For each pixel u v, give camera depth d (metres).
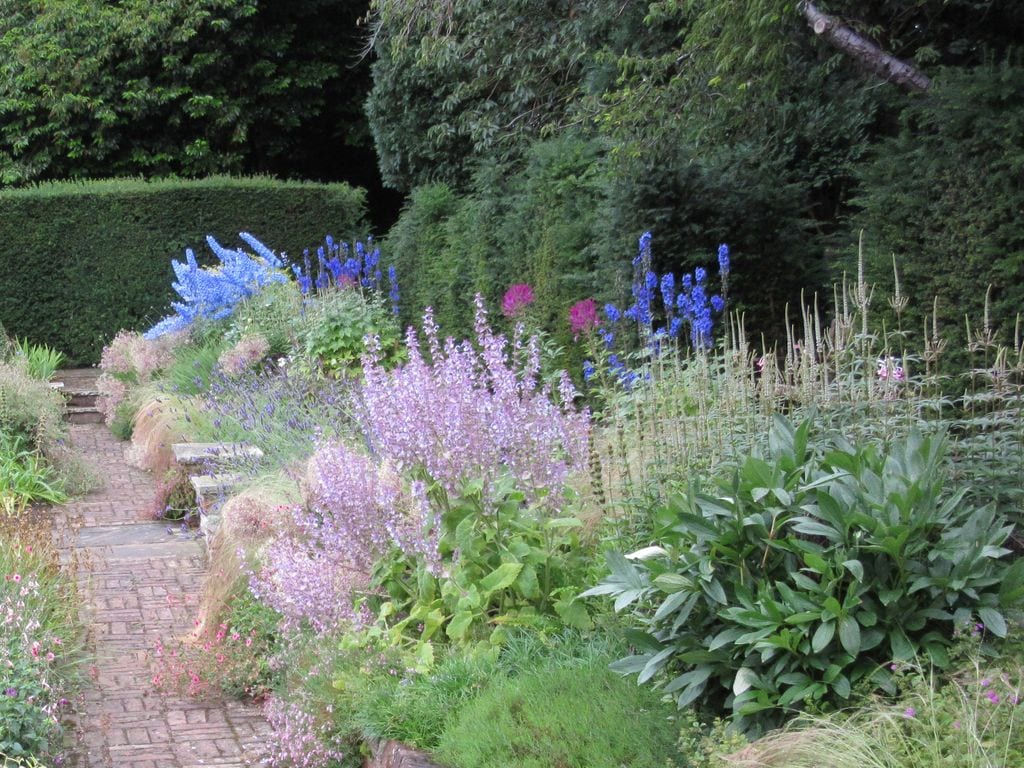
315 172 23.81
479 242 12.43
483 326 5.03
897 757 2.87
